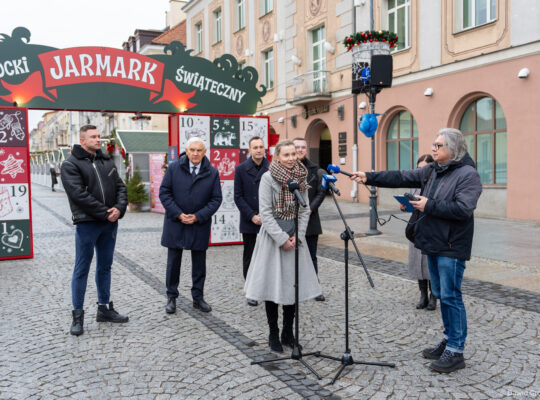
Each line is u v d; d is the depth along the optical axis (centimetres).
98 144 441
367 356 374
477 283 582
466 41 1284
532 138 1127
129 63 841
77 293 435
